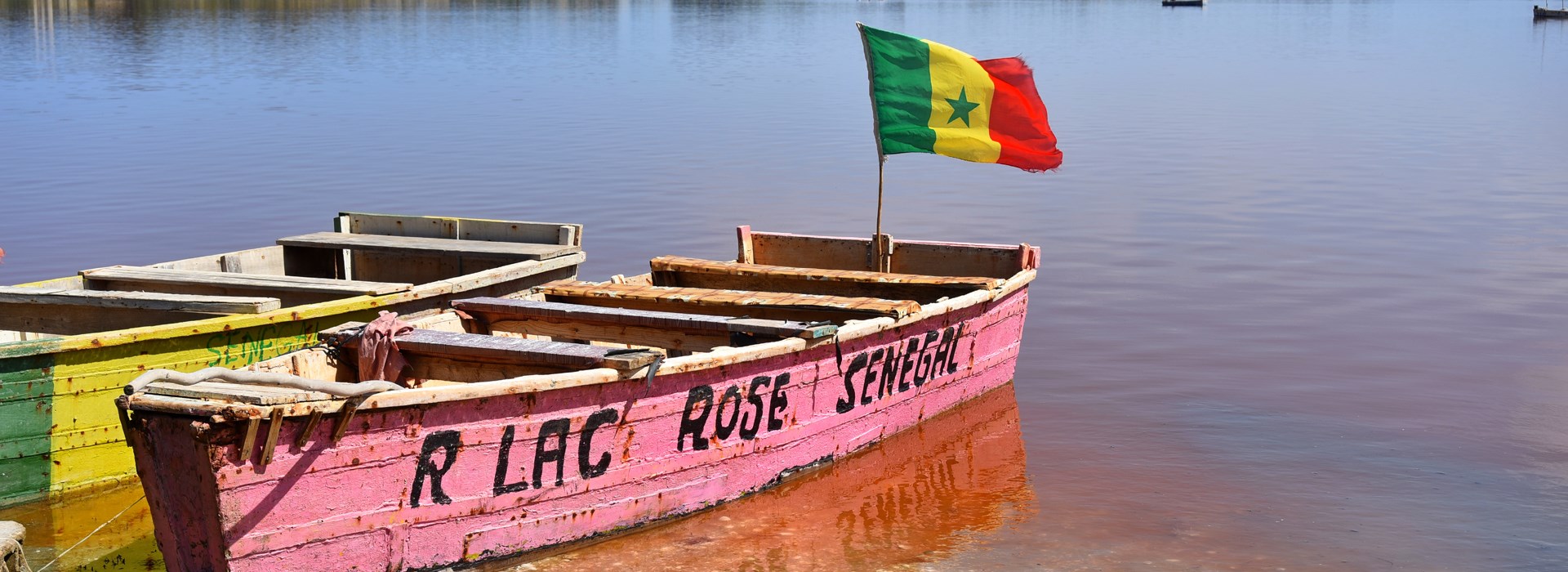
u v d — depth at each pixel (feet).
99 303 40.73
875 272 47.88
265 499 28.02
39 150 108.78
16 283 64.49
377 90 161.58
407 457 29.66
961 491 38.22
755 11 416.67
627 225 78.79
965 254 49.70
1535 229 75.77
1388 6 463.42
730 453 36.09
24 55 208.95
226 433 27.14
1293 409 45.47
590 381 31.40
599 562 32.89
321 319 40.78
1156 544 34.55
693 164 101.81
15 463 35.42
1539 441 41.96
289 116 133.59
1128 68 197.98
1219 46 249.55
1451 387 47.67
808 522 35.86
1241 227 77.56
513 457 31.30
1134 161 103.40
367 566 29.73
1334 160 102.89
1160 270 66.90
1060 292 62.64
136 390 27.81
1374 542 34.60
